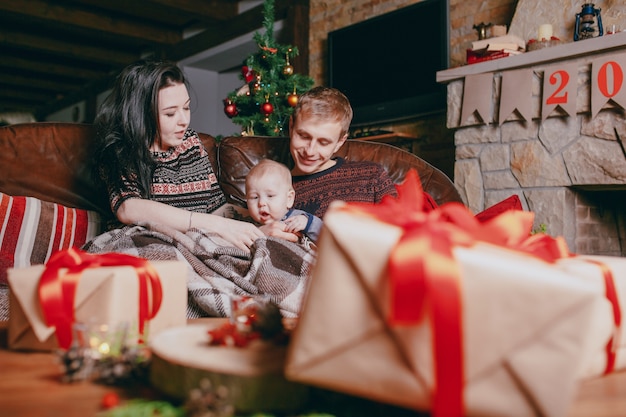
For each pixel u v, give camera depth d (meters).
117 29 5.73
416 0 3.71
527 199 2.64
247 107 3.42
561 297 0.41
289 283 1.18
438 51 3.43
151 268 0.71
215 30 5.59
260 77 3.28
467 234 0.47
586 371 0.55
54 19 5.28
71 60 7.08
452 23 3.50
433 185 1.84
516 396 0.41
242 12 5.34
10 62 6.82
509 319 0.41
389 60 3.74
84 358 0.57
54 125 1.76
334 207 0.52
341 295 0.45
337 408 0.51
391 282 0.43
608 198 2.78
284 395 0.49
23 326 0.69
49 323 0.66
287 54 3.35
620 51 2.29
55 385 0.55
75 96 8.06
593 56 2.38
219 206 1.66
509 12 3.17
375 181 1.61
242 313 0.70
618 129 2.31
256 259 1.21
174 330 0.65
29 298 0.68
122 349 0.59
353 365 0.44
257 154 1.89
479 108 2.78
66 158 1.72
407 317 0.41
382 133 3.62
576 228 2.58
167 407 0.48
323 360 0.44
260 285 1.19
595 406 0.47
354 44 4.00
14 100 9.12
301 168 1.57
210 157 1.90
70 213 1.63
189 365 0.50
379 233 0.45
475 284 0.42
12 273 0.69
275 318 0.61
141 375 0.57
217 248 1.25
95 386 0.55
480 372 0.41
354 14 4.19
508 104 2.66
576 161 2.46
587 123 2.42
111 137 1.48
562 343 0.41
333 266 0.45
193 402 0.44
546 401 0.40
